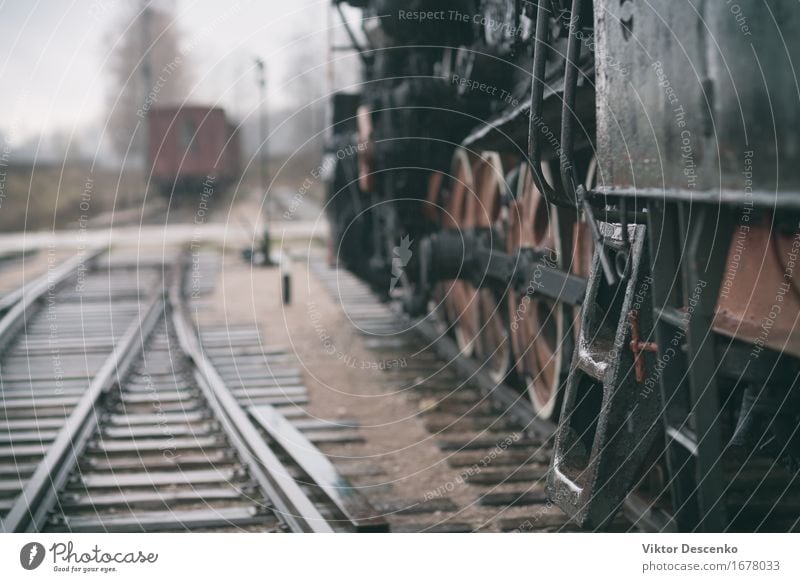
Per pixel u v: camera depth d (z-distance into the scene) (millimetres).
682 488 3158
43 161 43812
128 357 8398
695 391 2855
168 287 13828
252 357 8734
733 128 2469
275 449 5746
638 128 3039
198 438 5879
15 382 7797
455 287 8391
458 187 7734
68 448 5387
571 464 3516
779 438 3268
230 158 38281
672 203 3051
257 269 17172
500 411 6387
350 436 6027
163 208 37375
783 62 2234
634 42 3051
